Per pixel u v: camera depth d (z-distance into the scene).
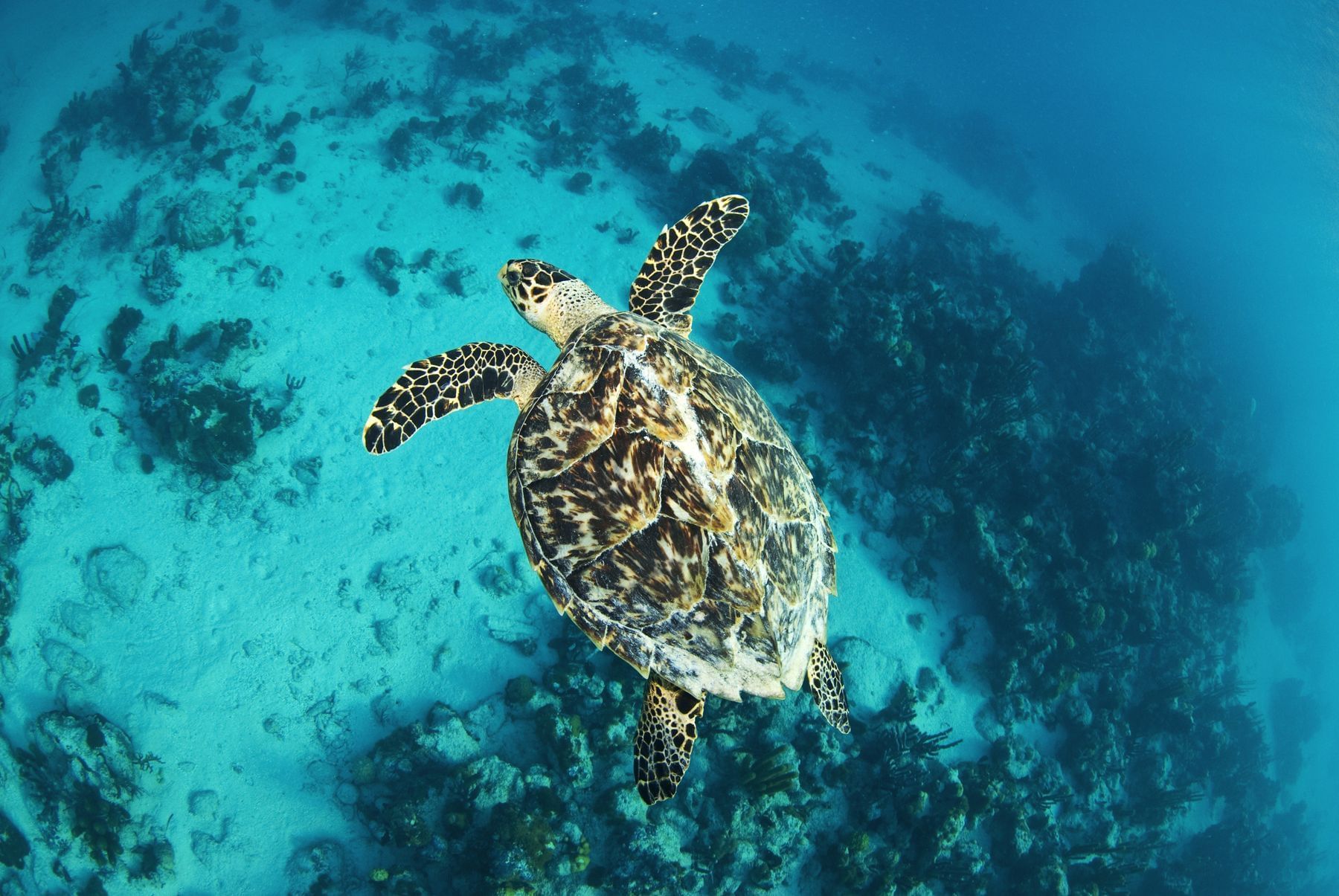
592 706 12.63
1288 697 25.48
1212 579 22.55
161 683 12.69
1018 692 16.38
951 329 20.75
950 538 17.95
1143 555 19.12
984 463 18.62
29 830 11.19
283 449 15.55
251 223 19.27
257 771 12.09
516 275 6.99
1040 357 27.80
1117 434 25.56
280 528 14.61
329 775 12.16
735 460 4.86
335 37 29.22
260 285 18.12
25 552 13.68
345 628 13.62
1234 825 19.02
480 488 15.66
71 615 13.12
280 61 26.73
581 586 4.83
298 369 16.86
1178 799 17.41
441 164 22.89
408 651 13.55
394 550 14.61
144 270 18.19
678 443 4.72
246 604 13.68
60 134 23.67
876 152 43.38
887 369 19.27
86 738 11.51
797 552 5.22
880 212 34.12
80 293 17.88
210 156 21.34
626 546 4.75
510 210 21.97
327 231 19.83
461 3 35.69
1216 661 21.88
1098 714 17.09
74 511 14.25
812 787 12.95
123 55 27.95
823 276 22.94
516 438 5.34
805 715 13.75
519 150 24.56
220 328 16.70
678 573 4.64
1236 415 34.44
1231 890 18.09
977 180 48.09
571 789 11.71
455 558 14.69
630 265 21.28
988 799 13.84
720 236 7.22
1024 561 17.53
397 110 25.09
